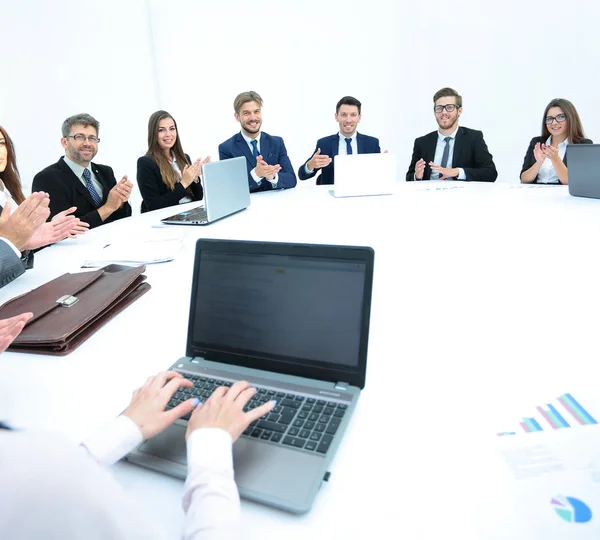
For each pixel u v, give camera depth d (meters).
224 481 0.47
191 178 3.00
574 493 0.52
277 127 4.55
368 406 0.71
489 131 4.33
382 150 4.54
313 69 4.36
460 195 2.44
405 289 1.18
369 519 0.51
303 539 0.49
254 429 0.63
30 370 0.88
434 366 0.82
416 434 0.64
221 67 4.38
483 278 1.22
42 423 0.71
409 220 1.90
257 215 2.16
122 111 4.23
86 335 0.99
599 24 3.80
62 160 2.69
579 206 1.99
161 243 1.64
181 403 0.64
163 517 0.52
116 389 0.80
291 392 0.70
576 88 4.02
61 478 0.31
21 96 3.84
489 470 0.56
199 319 0.82
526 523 0.48
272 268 0.78
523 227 1.69
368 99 4.40
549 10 3.88
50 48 3.85
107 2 3.97
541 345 0.87
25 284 1.35
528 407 0.68
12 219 1.34
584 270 1.23
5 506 0.29
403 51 4.25
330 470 0.58
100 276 1.25
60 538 0.30
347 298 0.72
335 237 1.68
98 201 2.79
